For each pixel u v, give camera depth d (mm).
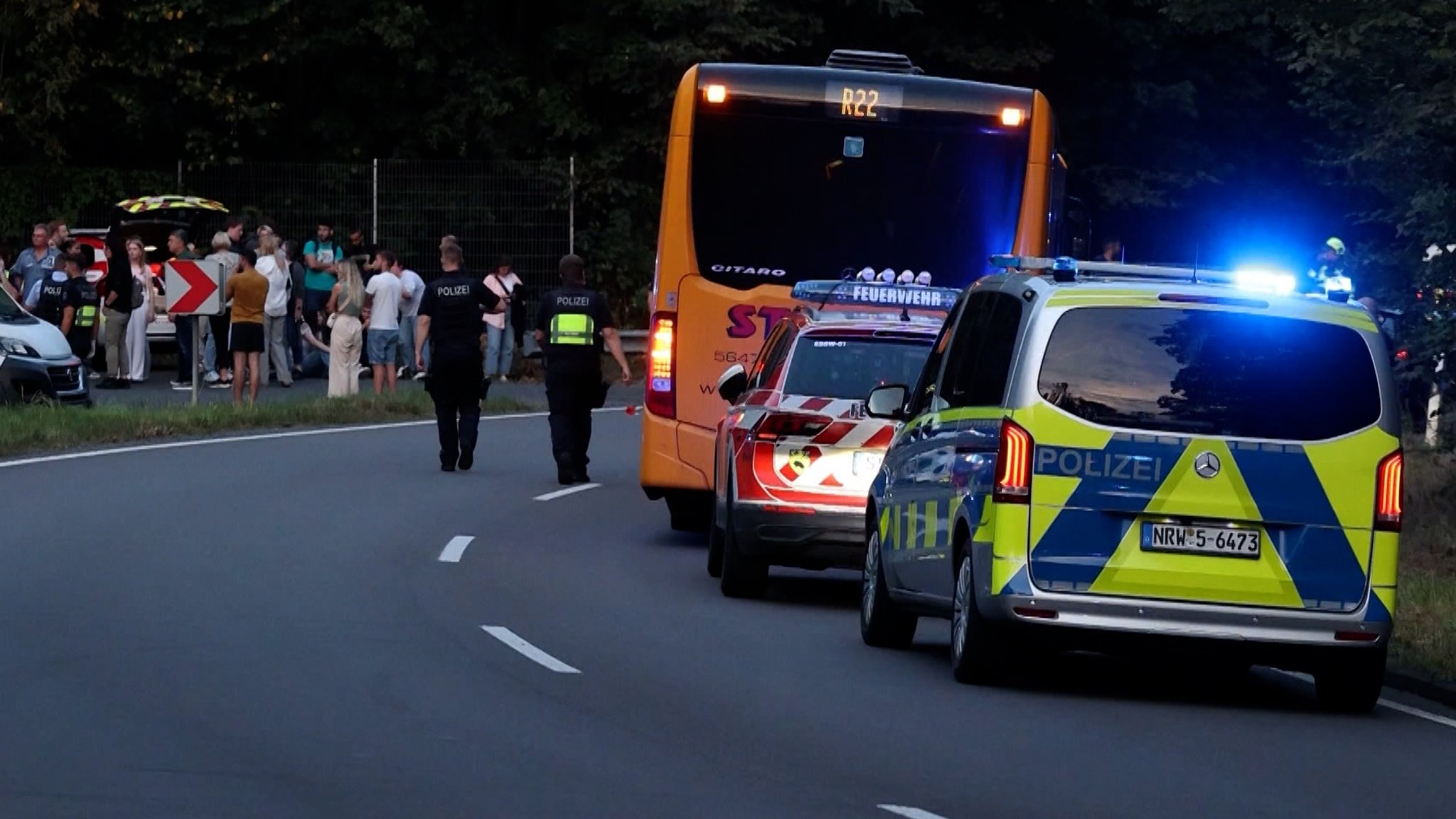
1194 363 18797
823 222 30469
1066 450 18656
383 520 31547
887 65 32094
